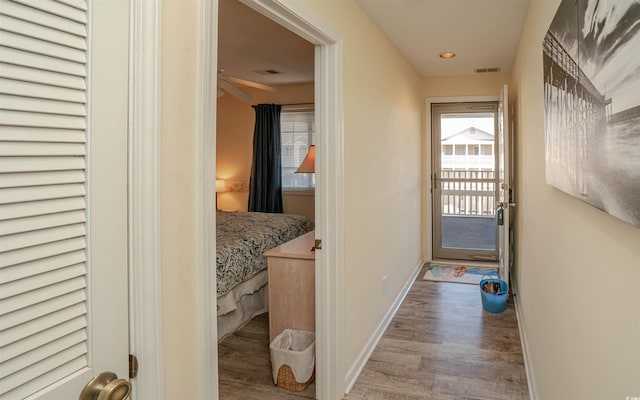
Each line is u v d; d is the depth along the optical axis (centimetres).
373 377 248
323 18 195
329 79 211
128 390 86
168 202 103
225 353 283
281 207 540
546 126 168
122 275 88
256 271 330
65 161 75
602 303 95
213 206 119
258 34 333
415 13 268
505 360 265
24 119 68
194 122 112
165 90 101
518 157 354
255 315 345
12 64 66
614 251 86
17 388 68
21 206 68
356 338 252
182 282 108
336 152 213
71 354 76
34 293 70
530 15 248
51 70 71
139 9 91
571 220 130
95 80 80
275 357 239
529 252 261
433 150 507
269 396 231
